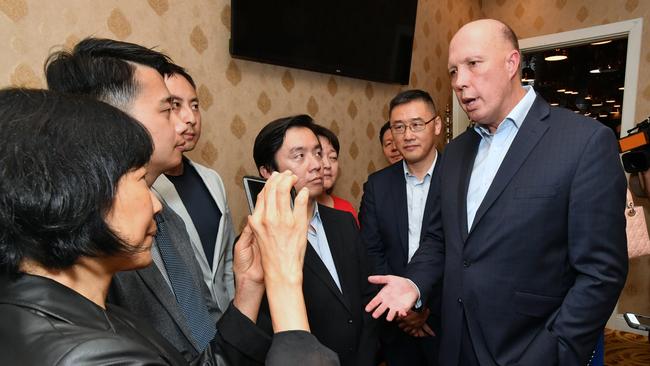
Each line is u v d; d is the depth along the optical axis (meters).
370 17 3.17
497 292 1.21
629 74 3.56
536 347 1.15
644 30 3.47
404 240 2.03
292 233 0.65
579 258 1.13
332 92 3.13
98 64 0.81
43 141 0.47
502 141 1.31
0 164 0.46
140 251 0.57
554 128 1.21
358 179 3.35
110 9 2.04
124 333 0.52
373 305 1.29
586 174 1.12
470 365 1.29
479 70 1.24
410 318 1.75
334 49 2.98
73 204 0.47
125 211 0.53
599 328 1.12
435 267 1.50
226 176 2.53
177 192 1.51
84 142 0.49
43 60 1.85
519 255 1.19
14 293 0.48
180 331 0.90
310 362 0.57
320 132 2.11
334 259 1.46
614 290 1.12
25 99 0.51
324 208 1.59
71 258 0.50
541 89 4.74
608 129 1.16
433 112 2.13
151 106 0.84
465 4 4.25
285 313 0.62
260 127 2.69
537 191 1.17
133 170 0.54
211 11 2.42
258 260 0.80
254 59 2.58
